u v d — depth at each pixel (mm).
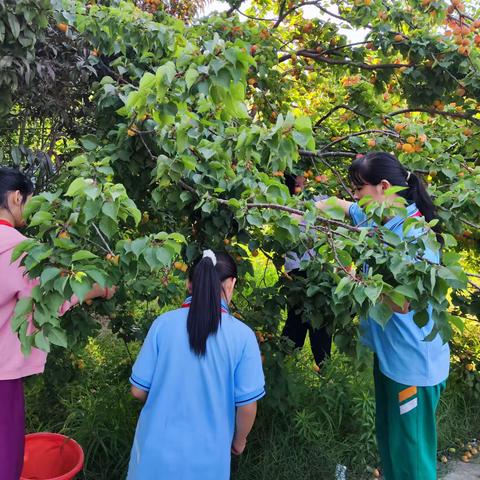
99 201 1398
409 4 3113
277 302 2621
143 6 3229
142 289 2629
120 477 2701
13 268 1683
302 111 4316
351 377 3404
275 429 3006
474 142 3053
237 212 1839
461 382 3715
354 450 3033
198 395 1662
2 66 1998
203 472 1640
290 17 4359
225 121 2100
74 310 2324
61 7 2363
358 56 3658
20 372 1815
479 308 2877
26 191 1877
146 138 2154
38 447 2408
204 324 1668
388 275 1711
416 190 2131
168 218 2545
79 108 2740
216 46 1573
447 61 2885
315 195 3174
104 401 3020
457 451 3322
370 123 3633
